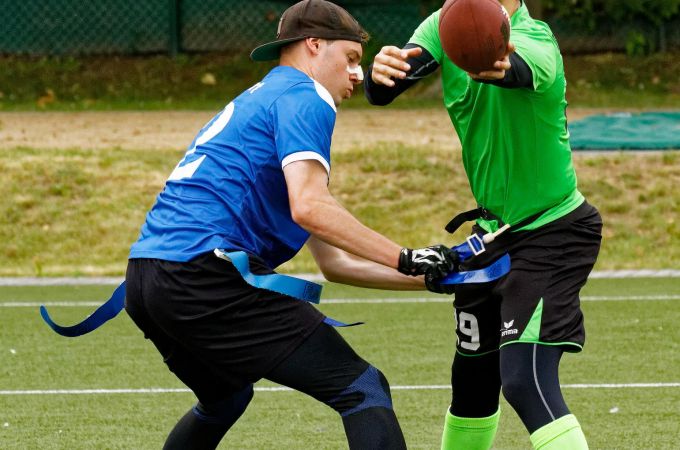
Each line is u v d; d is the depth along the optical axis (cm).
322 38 1107
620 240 3222
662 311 2480
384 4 5234
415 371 1969
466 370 1231
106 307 1171
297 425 1648
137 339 2266
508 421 1662
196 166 1073
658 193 3397
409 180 3497
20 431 1620
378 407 1041
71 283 2977
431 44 1160
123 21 5509
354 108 4650
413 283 1204
